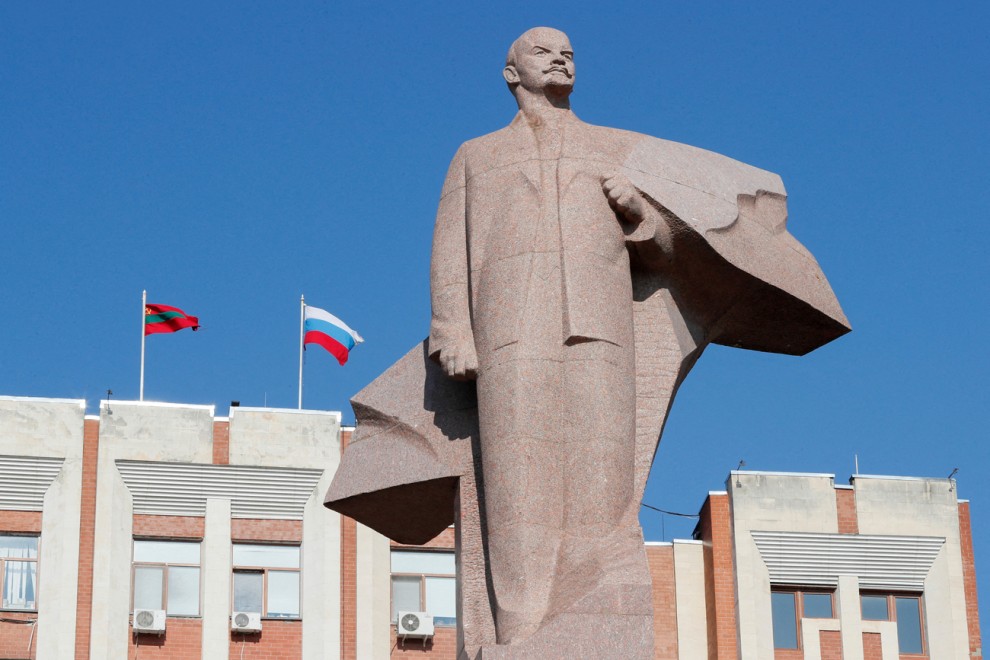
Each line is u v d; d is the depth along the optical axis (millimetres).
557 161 11211
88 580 31516
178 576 31891
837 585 32688
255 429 32875
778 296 11469
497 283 10914
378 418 11875
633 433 10805
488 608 10844
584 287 10820
